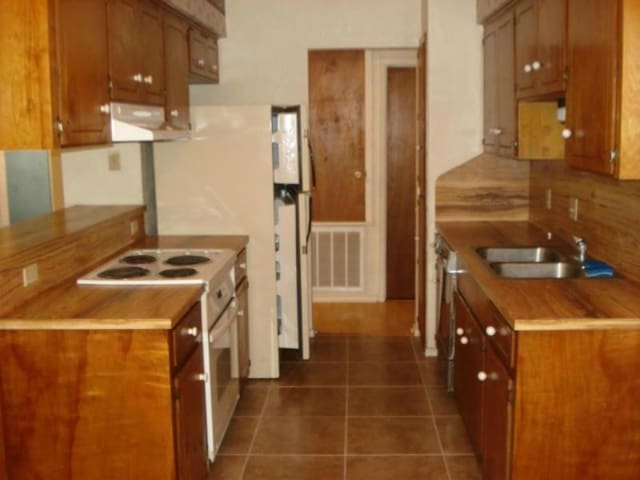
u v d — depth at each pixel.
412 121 6.11
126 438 2.51
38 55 2.32
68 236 3.07
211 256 3.54
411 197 6.19
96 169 4.06
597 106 2.42
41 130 2.35
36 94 2.34
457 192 4.55
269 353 4.30
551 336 2.34
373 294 6.20
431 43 4.46
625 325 2.31
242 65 4.94
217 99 4.97
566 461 2.41
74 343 2.46
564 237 3.77
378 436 3.54
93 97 2.68
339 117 5.95
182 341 2.63
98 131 2.73
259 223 4.20
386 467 3.23
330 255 6.14
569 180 3.67
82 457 2.52
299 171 4.38
